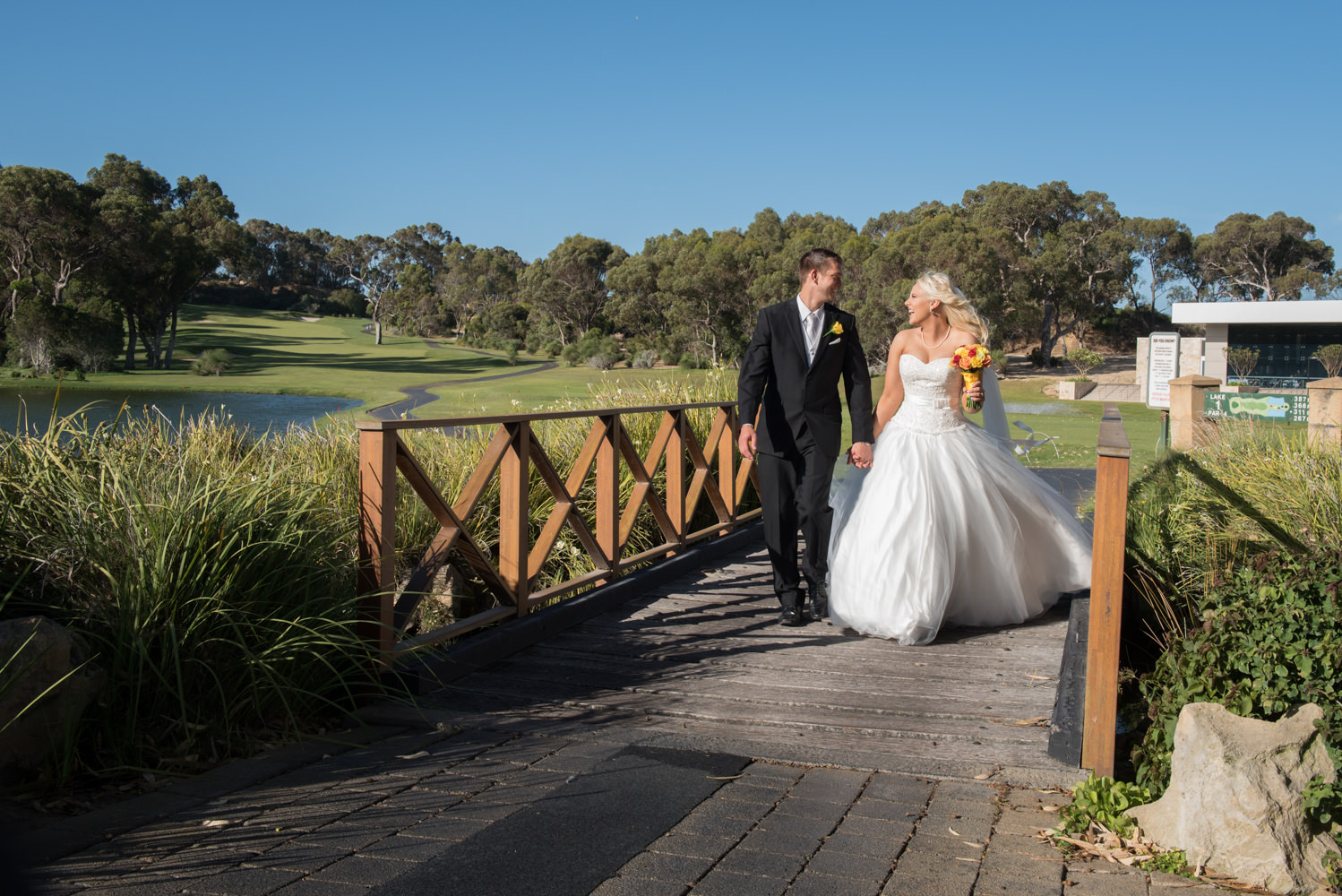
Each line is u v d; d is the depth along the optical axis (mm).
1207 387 8992
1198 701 2695
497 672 3738
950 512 4234
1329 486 4484
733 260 70312
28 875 1889
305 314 138625
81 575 2697
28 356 57656
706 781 2564
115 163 99125
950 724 3086
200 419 4680
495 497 5223
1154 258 84438
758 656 3975
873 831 2254
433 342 111312
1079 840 2230
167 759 2566
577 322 98625
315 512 3359
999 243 61000
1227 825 2092
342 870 1964
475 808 2334
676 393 7949
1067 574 4656
